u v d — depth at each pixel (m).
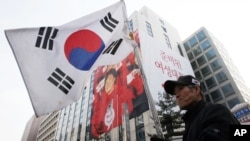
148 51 35.88
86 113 49.41
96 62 4.82
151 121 27.59
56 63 4.41
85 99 54.00
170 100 23.34
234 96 38.44
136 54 4.66
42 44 4.48
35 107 3.80
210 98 42.41
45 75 4.19
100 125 39.44
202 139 1.33
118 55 5.01
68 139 53.03
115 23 5.36
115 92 38.19
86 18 5.32
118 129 33.47
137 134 29.08
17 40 4.27
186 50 53.56
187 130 1.87
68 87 4.26
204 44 49.94
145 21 48.25
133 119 31.08
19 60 4.11
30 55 4.24
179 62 41.69
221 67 43.53
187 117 1.97
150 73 32.38
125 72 36.62
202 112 1.68
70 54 4.66
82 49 4.86
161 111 22.53
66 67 4.46
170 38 52.50
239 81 44.69
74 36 4.92
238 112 12.76
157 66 34.88
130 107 31.88
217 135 1.26
